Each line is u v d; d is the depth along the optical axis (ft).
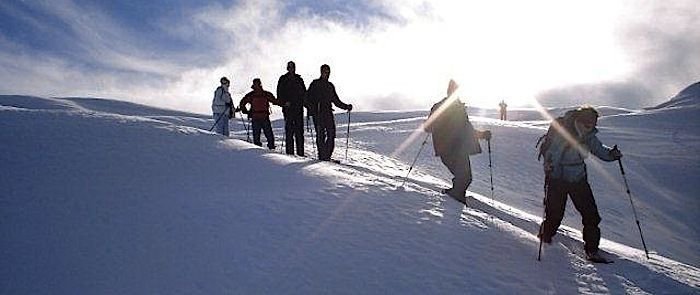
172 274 16.38
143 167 25.71
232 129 113.70
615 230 50.01
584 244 22.11
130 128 31.78
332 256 17.90
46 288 15.53
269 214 20.71
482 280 17.49
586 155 21.30
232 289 15.71
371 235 19.70
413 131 87.45
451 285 16.92
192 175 25.35
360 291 16.14
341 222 20.56
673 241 50.06
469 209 24.63
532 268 18.95
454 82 28.48
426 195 25.53
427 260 18.33
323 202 22.44
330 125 38.58
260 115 42.50
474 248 19.79
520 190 58.23
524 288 17.38
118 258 17.17
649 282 19.08
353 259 17.84
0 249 17.37
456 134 28.12
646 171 77.66
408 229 20.61
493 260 19.08
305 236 19.12
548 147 21.85
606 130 122.83
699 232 55.31
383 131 88.38
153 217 19.99
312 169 28.19
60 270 16.43
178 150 28.99
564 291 17.53
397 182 28.27
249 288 15.80
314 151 50.19
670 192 68.85
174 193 22.52
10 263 16.66
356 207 22.24
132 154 27.32
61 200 21.08
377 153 65.62
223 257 17.40
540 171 67.82
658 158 86.33
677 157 87.45
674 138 108.68
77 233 18.61
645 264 21.12
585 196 21.25
